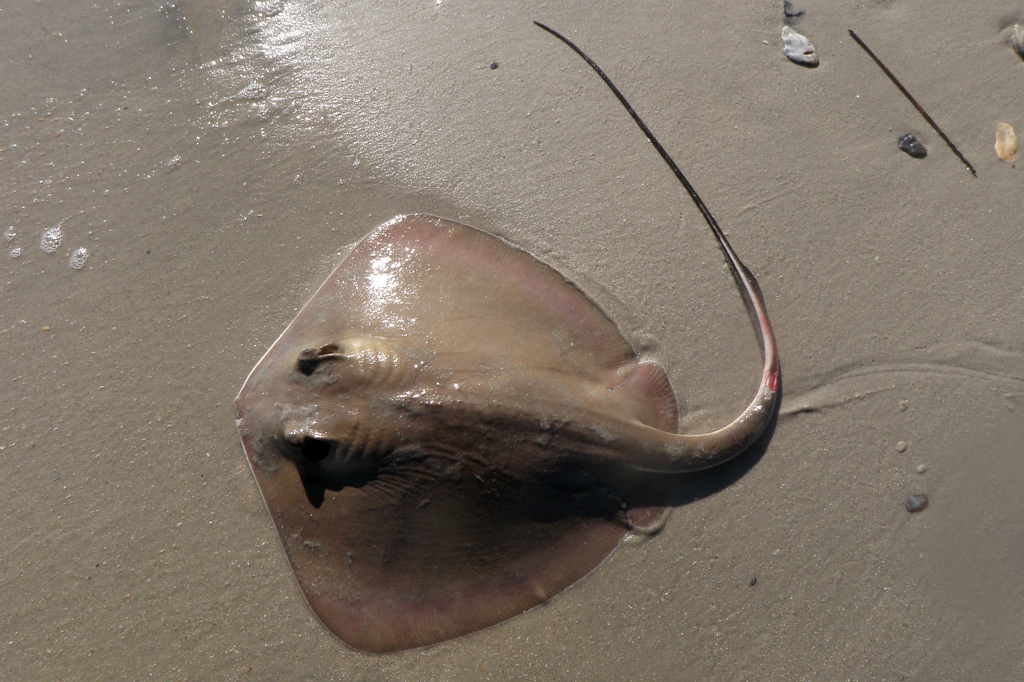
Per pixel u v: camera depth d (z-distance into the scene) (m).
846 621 0.87
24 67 1.01
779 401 0.92
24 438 0.91
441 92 1.00
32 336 0.93
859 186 0.97
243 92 1.01
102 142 0.99
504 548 0.85
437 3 1.03
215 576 0.88
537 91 1.00
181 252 0.95
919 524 0.89
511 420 0.83
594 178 0.97
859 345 0.93
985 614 0.87
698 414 0.92
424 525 0.84
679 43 1.01
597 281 0.94
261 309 0.94
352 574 0.85
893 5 1.03
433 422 0.83
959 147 0.98
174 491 0.90
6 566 0.88
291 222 0.96
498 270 0.91
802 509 0.89
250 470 0.90
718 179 0.97
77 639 0.87
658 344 0.93
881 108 0.99
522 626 0.87
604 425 0.85
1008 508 0.89
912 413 0.91
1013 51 1.00
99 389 0.92
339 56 1.02
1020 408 0.91
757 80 1.00
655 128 0.99
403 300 0.89
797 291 0.94
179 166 0.98
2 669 0.86
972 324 0.93
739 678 0.86
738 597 0.88
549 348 0.88
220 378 0.92
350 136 0.99
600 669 0.86
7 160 0.98
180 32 1.03
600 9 1.03
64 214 0.97
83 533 0.89
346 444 0.83
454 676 0.86
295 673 0.86
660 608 0.87
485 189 0.97
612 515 0.87
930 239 0.95
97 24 1.03
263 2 1.04
